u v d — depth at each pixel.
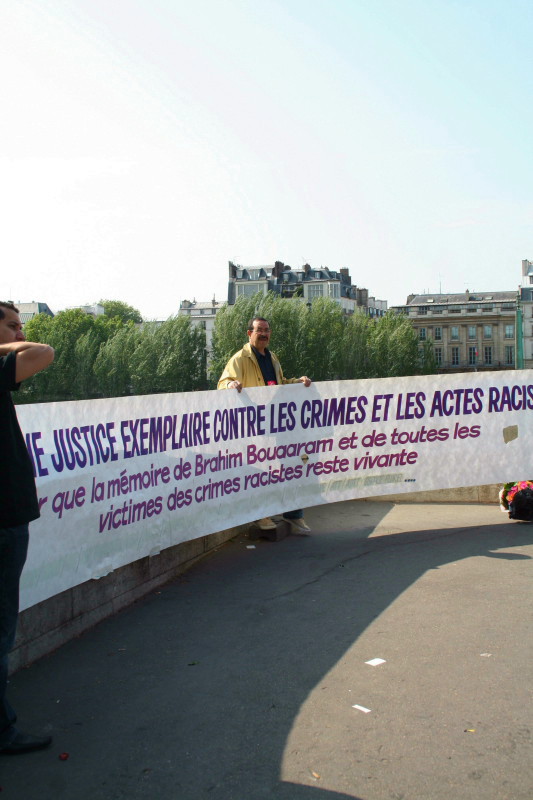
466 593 5.36
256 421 6.94
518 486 8.14
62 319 122.31
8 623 3.35
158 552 5.75
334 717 3.53
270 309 77.19
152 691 3.90
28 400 89.75
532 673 3.94
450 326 142.62
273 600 5.40
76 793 2.96
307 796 2.87
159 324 88.94
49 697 3.87
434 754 3.15
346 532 7.76
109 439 5.18
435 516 8.55
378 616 4.93
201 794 2.92
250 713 3.61
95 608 5.00
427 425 7.98
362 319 90.12
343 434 7.62
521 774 2.97
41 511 4.47
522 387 8.30
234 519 6.77
